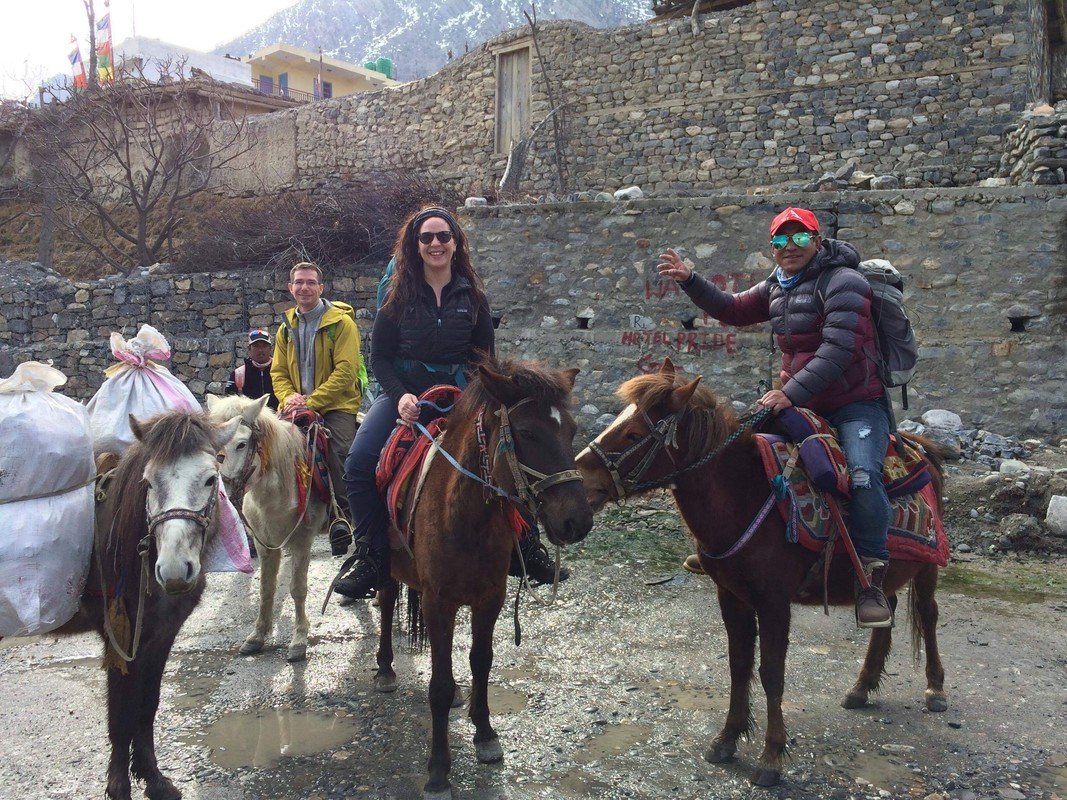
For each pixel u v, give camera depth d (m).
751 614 3.69
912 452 3.81
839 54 13.70
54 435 3.08
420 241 3.90
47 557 3.02
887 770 3.54
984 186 8.54
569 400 3.19
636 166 15.37
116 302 13.92
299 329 5.69
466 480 3.30
